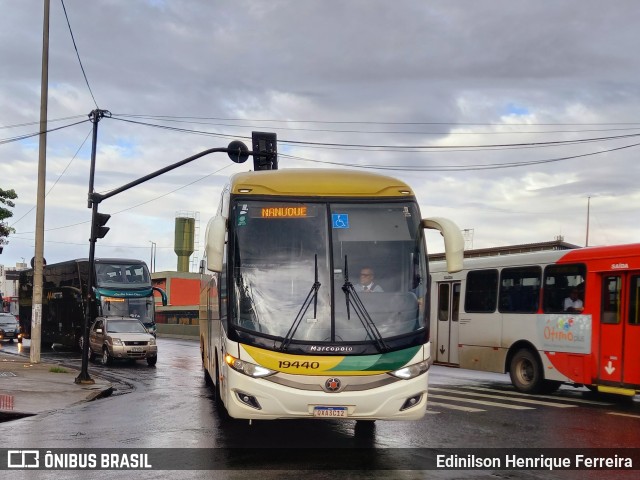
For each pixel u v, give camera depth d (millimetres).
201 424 12109
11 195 31141
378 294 9539
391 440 10492
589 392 17672
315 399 8977
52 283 39094
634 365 14281
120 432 11320
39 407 14484
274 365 9055
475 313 18594
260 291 9469
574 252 15953
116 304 33250
